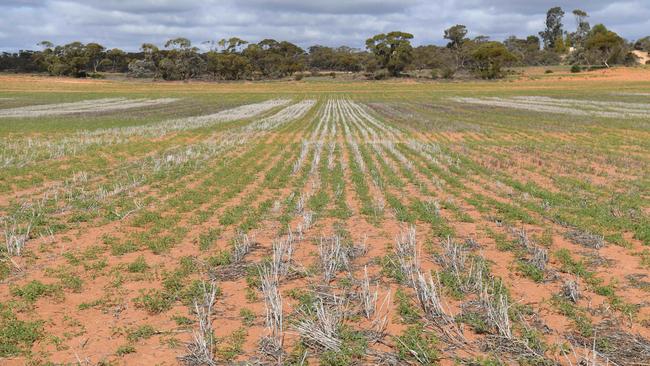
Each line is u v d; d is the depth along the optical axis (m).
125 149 26.62
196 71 132.75
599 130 35.38
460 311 8.03
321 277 9.52
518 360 6.65
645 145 27.84
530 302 8.41
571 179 18.52
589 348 6.97
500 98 71.50
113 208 14.51
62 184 18.16
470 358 6.71
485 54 118.06
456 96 77.19
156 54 130.50
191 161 22.89
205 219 13.56
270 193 16.83
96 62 143.38
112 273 9.75
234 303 8.49
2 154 24.27
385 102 68.19
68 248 11.29
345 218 13.57
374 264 10.24
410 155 24.80
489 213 13.99
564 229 12.51
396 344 7.02
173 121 42.91
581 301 8.45
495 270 9.85
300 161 22.56
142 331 7.46
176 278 9.39
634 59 138.12
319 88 101.00
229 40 141.38
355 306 8.26
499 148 27.23
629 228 12.44
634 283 9.12
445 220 13.38
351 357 6.75
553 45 196.12
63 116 47.75
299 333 7.22
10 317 7.89
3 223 13.05
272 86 106.94
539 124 39.59
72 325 7.73
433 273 9.59
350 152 25.73
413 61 132.62
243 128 37.88
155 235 12.14
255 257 10.66
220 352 6.90
